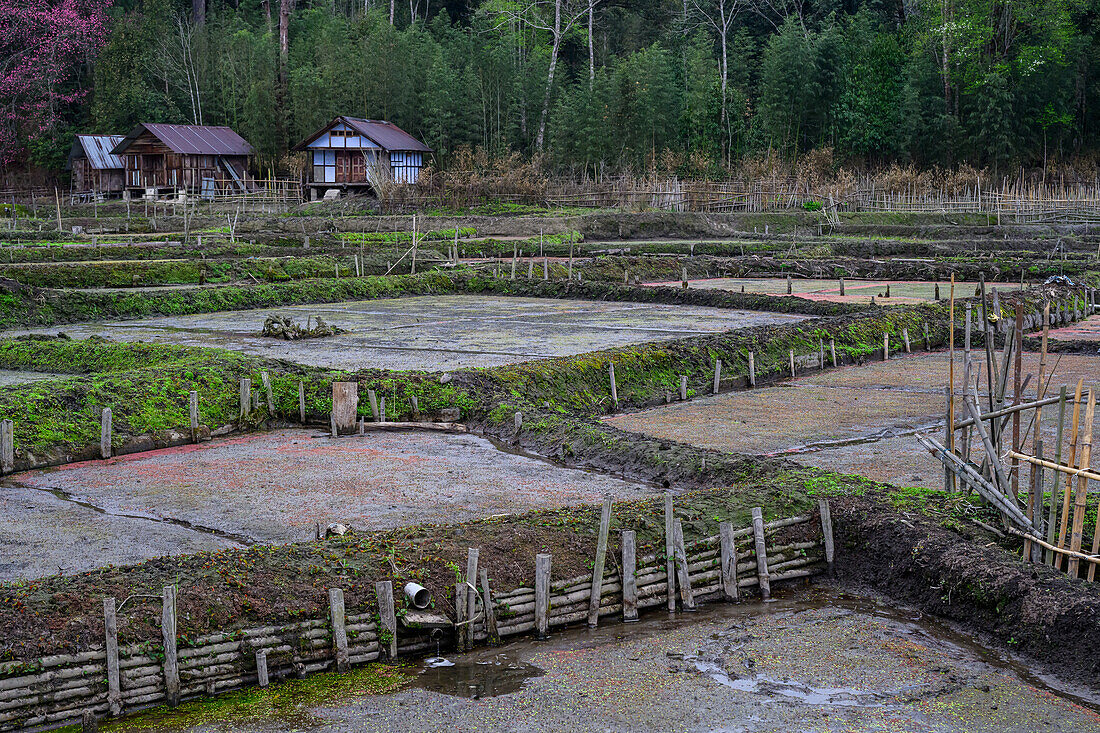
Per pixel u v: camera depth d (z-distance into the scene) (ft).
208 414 54.24
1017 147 222.89
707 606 33.63
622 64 219.41
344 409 54.29
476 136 223.71
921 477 44.50
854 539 36.17
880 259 145.38
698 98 227.81
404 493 43.06
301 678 28.07
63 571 33.81
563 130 215.51
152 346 67.36
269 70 228.84
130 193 218.38
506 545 32.68
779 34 249.14
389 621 29.04
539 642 30.66
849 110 227.20
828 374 72.69
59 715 25.49
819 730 25.81
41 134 230.27
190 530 38.17
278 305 106.42
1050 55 214.48
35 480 45.19
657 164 212.43
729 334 73.72
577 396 61.11
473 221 171.01
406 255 129.80
